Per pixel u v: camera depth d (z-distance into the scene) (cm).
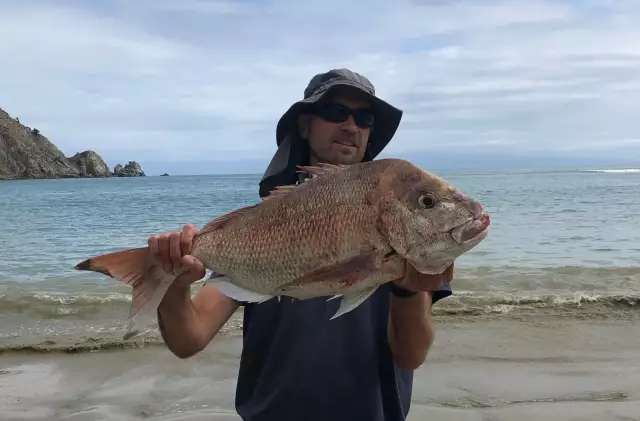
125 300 399
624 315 335
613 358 265
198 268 104
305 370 114
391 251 99
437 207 99
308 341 115
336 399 113
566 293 396
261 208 108
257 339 121
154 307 104
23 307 382
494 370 252
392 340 114
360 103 126
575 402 219
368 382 114
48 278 530
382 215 100
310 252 102
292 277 103
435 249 98
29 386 242
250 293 107
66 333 318
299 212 104
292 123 131
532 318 331
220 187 3247
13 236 929
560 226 916
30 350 286
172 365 264
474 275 486
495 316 336
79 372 258
